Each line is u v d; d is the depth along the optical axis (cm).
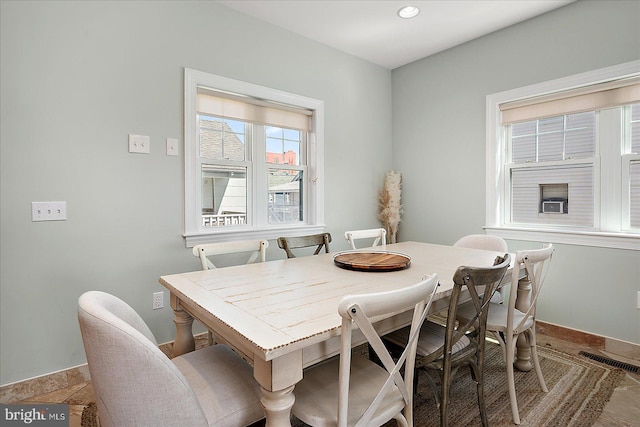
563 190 268
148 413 82
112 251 207
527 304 209
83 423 163
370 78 357
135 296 216
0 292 175
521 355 209
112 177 206
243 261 266
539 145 281
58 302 191
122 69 208
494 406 174
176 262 232
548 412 169
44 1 182
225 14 251
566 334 257
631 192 236
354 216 348
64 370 193
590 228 254
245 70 262
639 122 232
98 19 199
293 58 292
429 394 188
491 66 296
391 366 103
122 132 208
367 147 357
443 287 144
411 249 239
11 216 177
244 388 112
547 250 178
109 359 79
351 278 158
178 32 229
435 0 245
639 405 174
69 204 192
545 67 264
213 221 261
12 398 179
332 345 108
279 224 301
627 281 231
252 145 281
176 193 231
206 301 125
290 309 116
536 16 267
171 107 227
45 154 185
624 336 232
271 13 261
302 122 307
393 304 97
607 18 233
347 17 267
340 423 96
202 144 254
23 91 178
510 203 299
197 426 87
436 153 340
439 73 335
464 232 321
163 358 83
